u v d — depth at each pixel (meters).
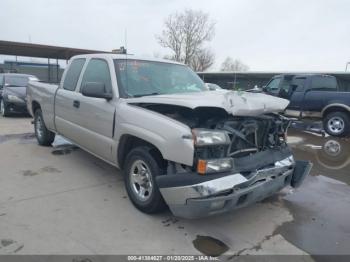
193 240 3.10
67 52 26.98
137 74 4.18
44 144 6.33
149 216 3.51
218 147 3.00
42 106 5.89
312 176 5.41
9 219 3.30
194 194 2.83
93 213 3.52
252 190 3.06
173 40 46.78
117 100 3.85
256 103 3.30
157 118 3.22
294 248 3.05
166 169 3.29
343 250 3.06
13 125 8.92
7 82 11.59
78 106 4.58
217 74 25.62
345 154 7.13
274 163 3.44
